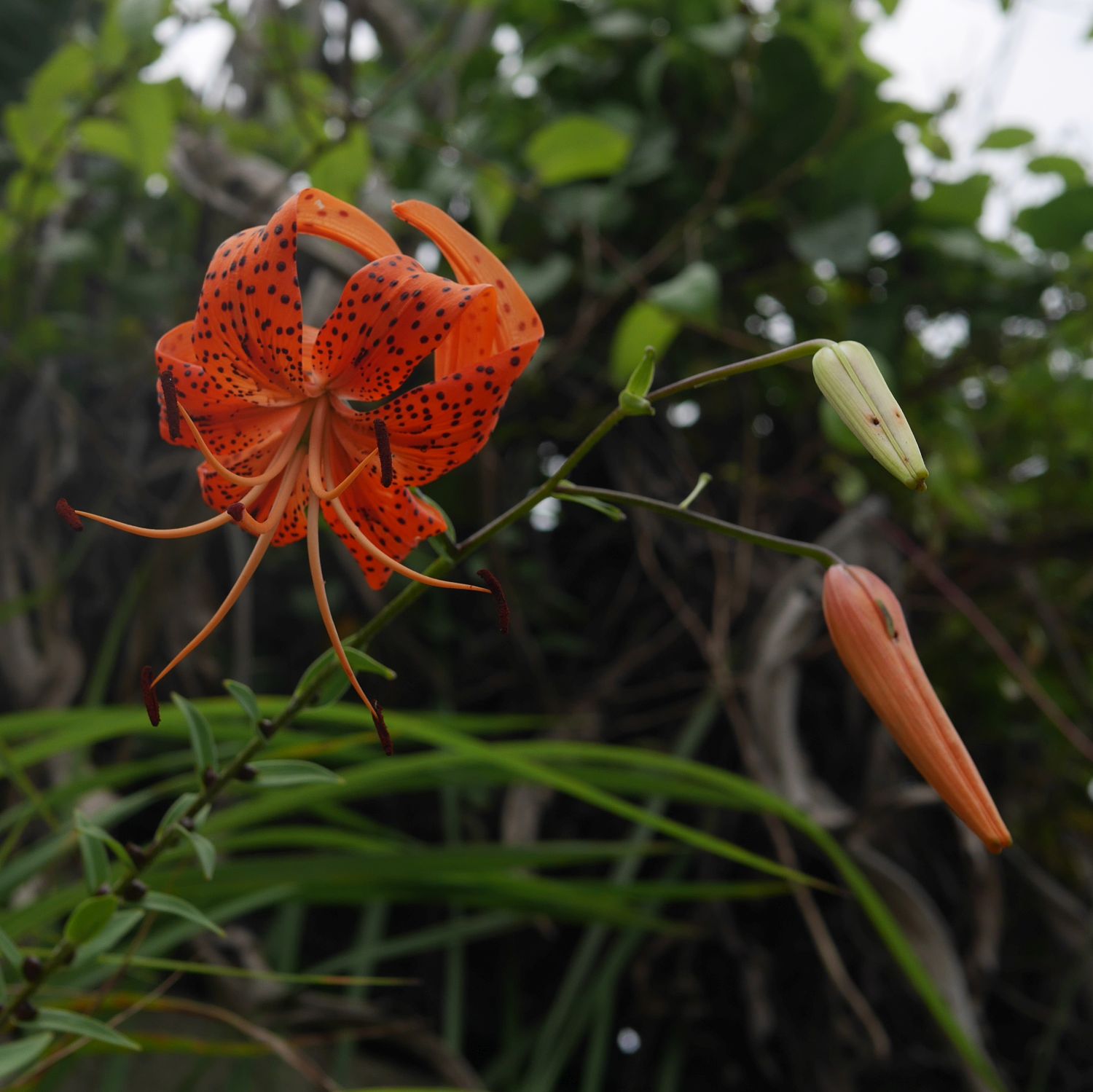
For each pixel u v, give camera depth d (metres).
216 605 0.70
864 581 0.30
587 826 0.67
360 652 0.30
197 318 0.30
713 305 0.57
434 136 0.72
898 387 0.71
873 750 0.65
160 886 0.43
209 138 0.74
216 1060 0.55
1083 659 0.77
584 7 0.71
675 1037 0.61
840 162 0.67
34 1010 0.31
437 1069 0.53
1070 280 0.71
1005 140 0.68
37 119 0.63
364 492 0.32
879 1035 0.49
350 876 0.46
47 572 0.68
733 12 0.67
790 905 0.64
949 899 0.67
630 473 0.70
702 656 0.69
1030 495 0.79
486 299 0.30
